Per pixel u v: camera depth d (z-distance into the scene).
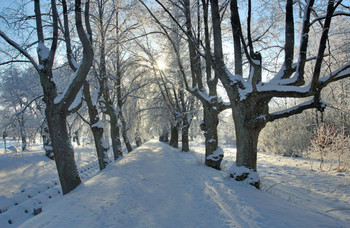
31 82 20.28
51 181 13.26
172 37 16.66
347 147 10.91
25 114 22.25
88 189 6.79
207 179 7.63
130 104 25.67
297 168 12.26
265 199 5.36
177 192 6.21
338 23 12.01
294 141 18.14
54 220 4.28
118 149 16.70
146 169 10.27
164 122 26.62
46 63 6.97
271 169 12.53
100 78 13.44
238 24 7.70
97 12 14.20
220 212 4.40
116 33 16.05
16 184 12.40
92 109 12.77
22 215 7.78
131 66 20.47
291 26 7.36
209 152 10.78
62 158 7.07
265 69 12.30
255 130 7.22
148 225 3.97
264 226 3.54
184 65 19.27
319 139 12.30
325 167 11.94
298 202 6.40
